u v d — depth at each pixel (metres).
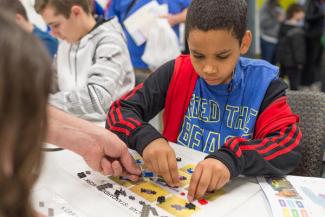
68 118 0.79
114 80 1.28
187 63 1.08
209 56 0.82
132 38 2.03
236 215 0.63
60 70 1.43
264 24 4.31
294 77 4.20
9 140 0.25
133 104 1.02
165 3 2.04
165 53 1.95
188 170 0.79
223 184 0.71
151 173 0.77
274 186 0.73
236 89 0.98
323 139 0.97
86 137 0.76
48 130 0.28
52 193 0.68
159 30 1.95
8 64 0.24
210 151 0.98
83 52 1.39
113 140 0.77
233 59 0.85
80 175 0.76
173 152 0.79
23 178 0.26
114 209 0.64
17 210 0.27
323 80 3.41
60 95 1.22
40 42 0.27
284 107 0.93
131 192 0.69
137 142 0.85
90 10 1.46
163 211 0.63
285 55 4.13
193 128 1.03
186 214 0.62
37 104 0.26
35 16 1.96
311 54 4.38
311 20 4.28
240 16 0.82
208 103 1.02
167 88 1.09
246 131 0.95
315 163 0.97
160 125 1.23
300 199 0.68
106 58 1.33
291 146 0.82
